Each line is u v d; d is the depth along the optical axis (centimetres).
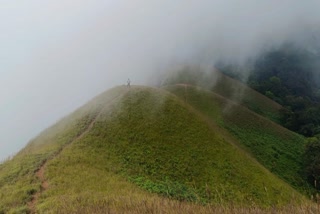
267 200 4503
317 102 19275
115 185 3338
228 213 1063
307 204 1012
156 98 6469
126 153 4669
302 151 9238
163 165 4631
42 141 5172
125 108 5912
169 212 1113
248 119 9831
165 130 5556
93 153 4378
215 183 4519
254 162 5897
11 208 2528
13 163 3862
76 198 2364
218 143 5759
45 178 3256
